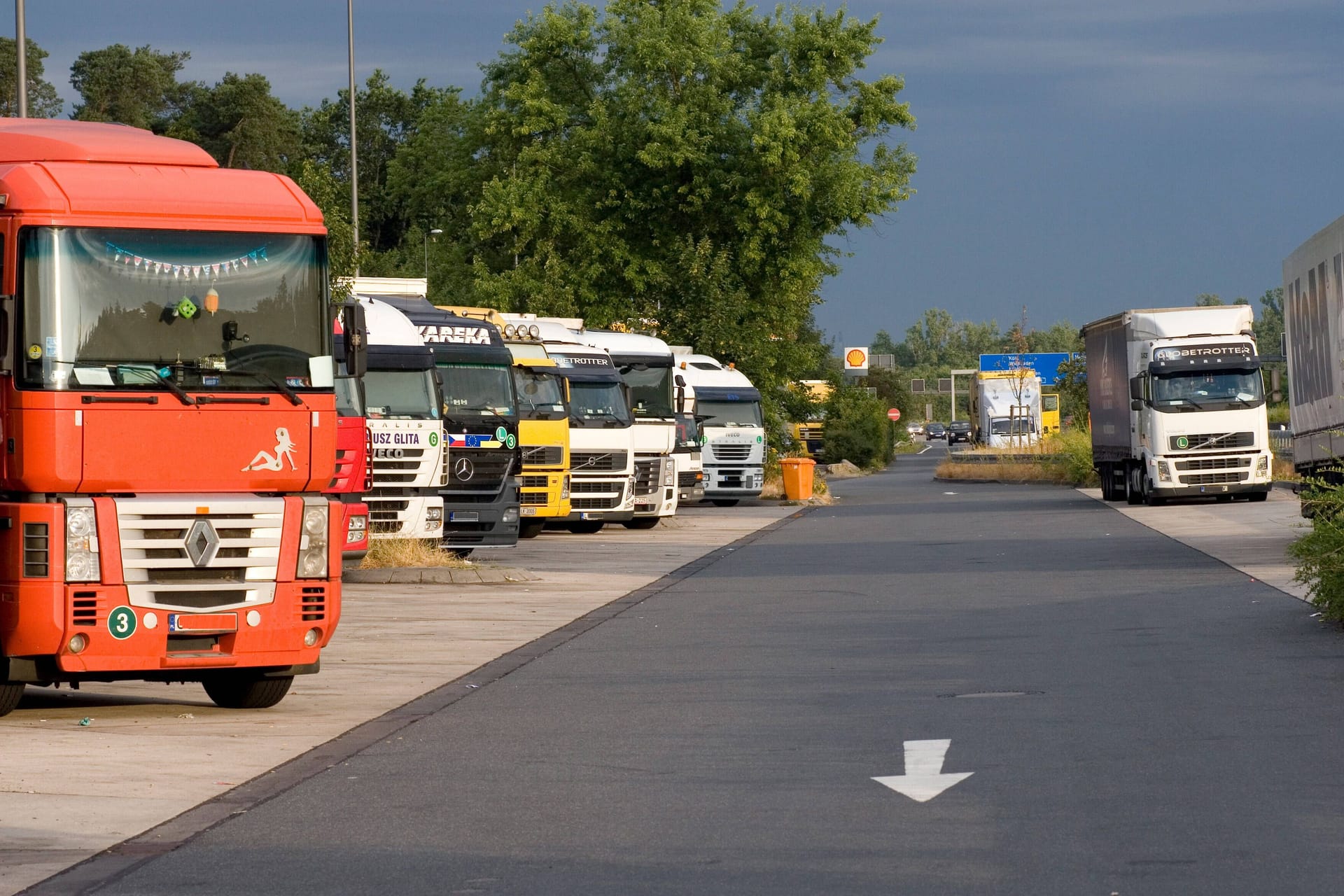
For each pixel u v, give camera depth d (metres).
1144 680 26.84
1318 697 24.55
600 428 72.12
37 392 24.23
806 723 23.58
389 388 52.47
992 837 16.33
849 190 112.31
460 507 55.88
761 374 114.81
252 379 25.39
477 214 116.25
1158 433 84.44
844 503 104.81
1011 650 31.16
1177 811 17.30
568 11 119.56
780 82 116.31
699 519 87.00
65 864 15.97
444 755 21.83
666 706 25.61
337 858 16.11
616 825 17.33
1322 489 35.59
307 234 25.97
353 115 90.50
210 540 24.88
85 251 24.66
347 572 49.50
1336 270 50.12
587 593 46.28
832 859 15.58
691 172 114.19
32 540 24.23
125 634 24.47
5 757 21.95
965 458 147.12
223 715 25.95
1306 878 14.47
